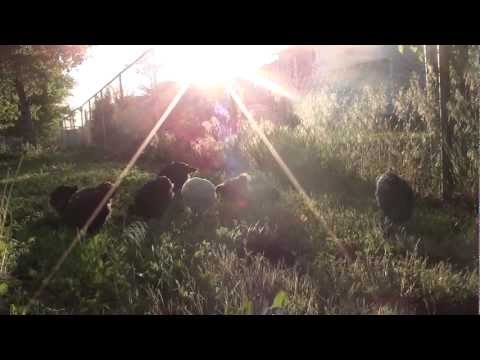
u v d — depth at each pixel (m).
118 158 8.27
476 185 3.25
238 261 2.28
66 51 11.32
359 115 4.70
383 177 2.87
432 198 3.62
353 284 2.02
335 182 4.22
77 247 2.71
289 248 2.57
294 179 4.37
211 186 3.38
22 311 1.90
